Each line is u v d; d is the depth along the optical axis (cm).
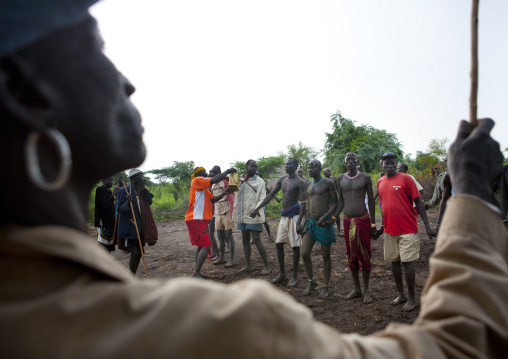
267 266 714
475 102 72
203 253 677
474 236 64
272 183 2191
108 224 658
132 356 40
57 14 43
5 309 42
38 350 40
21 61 45
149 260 887
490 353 56
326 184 564
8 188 46
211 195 676
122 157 59
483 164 69
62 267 46
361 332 443
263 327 44
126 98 63
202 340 41
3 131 45
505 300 59
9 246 44
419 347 54
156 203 1858
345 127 2803
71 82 50
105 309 43
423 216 492
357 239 535
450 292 61
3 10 40
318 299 559
